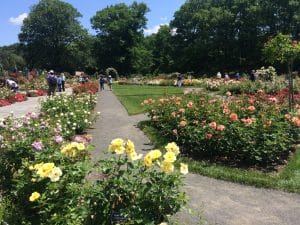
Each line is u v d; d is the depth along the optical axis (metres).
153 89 40.25
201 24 78.06
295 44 15.30
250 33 71.62
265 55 16.42
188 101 13.21
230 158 9.62
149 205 4.55
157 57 88.50
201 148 9.83
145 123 14.69
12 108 22.75
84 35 96.56
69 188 4.85
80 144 5.81
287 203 7.25
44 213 4.88
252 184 8.15
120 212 4.52
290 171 8.73
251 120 9.60
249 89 27.55
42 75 53.12
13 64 93.81
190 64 80.25
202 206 6.99
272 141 9.33
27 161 6.50
